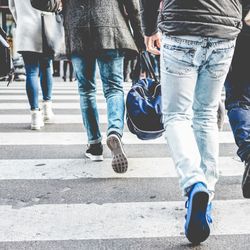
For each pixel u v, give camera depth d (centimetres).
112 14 581
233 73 504
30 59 841
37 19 796
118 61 598
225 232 433
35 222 450
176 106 395
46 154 712
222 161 679
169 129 394
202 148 421
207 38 371
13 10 824
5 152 723
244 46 488
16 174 605
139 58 621
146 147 766
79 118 1051
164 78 393
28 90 880
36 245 403
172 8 372
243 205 500
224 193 537
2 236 419
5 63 1309
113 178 589
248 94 506
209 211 423
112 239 415
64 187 555
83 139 823
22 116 1069
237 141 486
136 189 548
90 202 505
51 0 628
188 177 369
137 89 552
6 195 526
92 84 625
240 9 391
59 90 1761
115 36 579
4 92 1636
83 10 580
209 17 365
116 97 595
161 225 446
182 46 374
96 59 610
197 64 384
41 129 912
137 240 414
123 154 559
